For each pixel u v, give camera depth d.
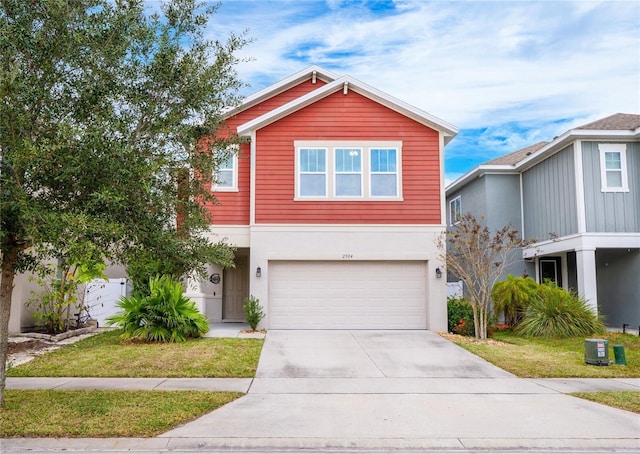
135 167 6.21
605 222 16.64
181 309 13.10
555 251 18.16
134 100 6.82
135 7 6.88
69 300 14.34
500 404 7.82
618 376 9.84
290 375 9.70
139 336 12.66
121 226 6.14
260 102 18.34
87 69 6.73
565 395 8.39
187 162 7.39
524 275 19.11
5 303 6.96
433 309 15.25
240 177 16.09
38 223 5.90
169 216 7.37
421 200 15.62
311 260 15.51
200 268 7.81
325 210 15.55
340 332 14.75
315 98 15.79
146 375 9.48
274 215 15.49
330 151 15.75
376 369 10.24
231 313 19.08
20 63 6.16
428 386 8.97
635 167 16.97
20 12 6.31
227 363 10.38
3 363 7.03
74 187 6.46
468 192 23.22
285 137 15.77
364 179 15.66
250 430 6.48
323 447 6.08
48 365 10.14
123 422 6.57
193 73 7.11
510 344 13.22
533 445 6.14
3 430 6.23
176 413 6.99
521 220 20.91
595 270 17.47
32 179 6.35
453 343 13.05
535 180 19.88
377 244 15.45
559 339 14.09
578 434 6.45
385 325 15.41
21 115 5.96
